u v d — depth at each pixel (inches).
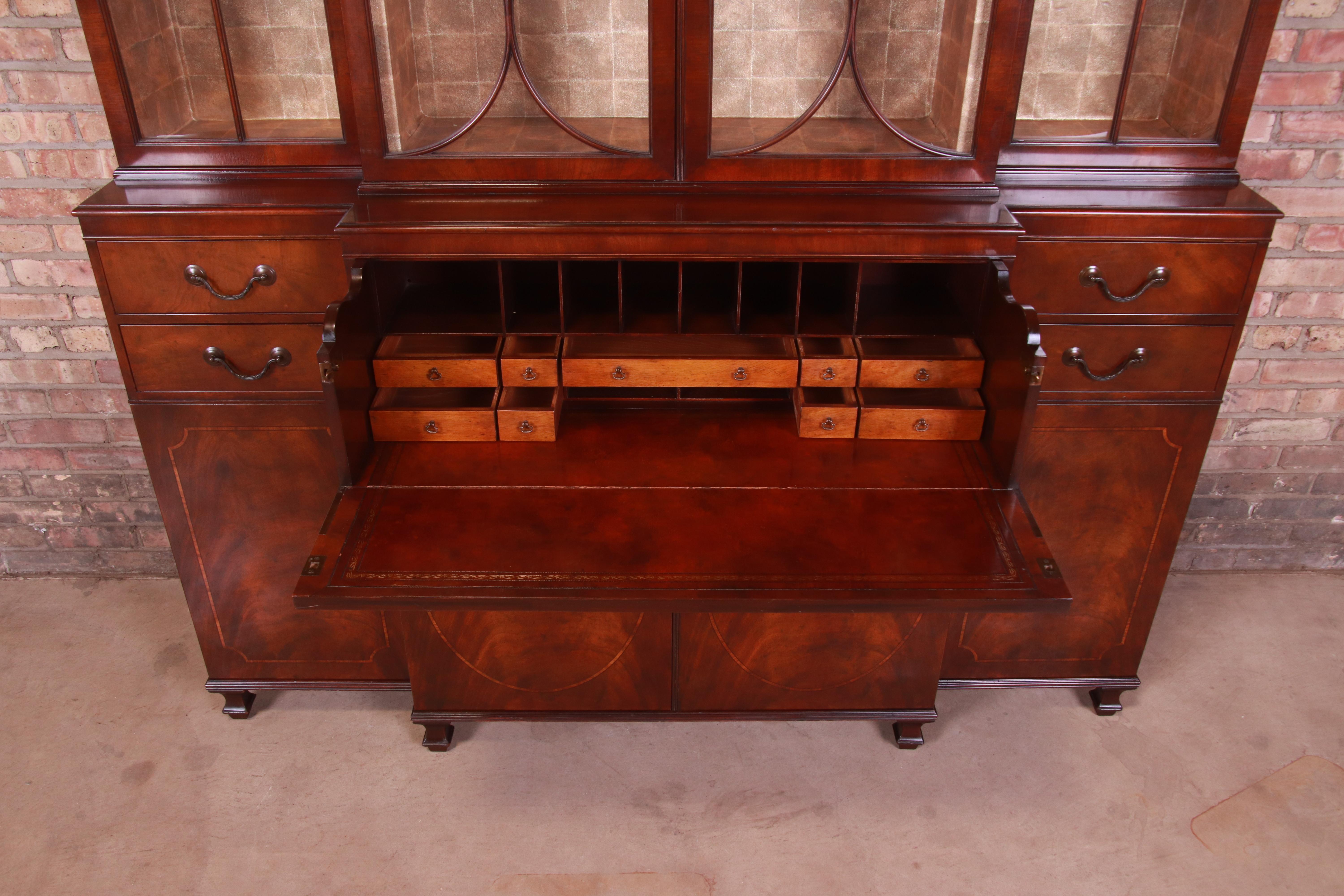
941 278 79.7
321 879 74.2
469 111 66.1
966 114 65.7
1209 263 69.2
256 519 79.4
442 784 81.9
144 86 67.4
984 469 70.3
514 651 77.5
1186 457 77.3
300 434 75.9
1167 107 69.1
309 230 67.5
